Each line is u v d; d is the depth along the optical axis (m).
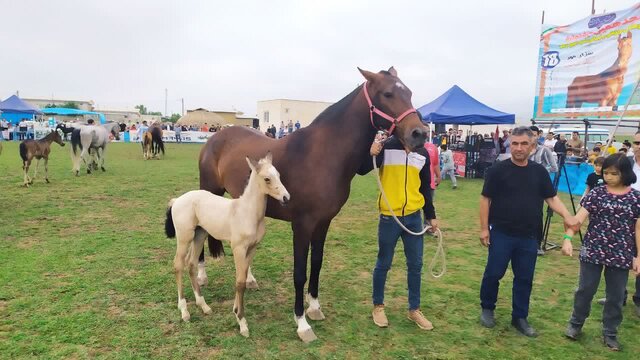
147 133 19.78
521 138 3.56
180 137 35.72
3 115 36.16
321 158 3.59
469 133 19.97
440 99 15.24
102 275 4.84
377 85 3.44
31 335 3.47
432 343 3.61
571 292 4.81
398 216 3.70
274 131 30.53
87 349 3.30
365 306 4.29
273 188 3.36
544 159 8.52
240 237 3.52
